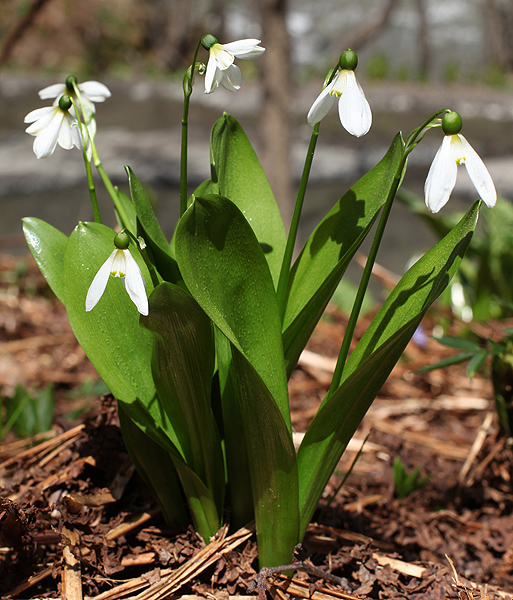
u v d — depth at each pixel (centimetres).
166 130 379
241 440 44
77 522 45
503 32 807
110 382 41
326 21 962
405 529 54
